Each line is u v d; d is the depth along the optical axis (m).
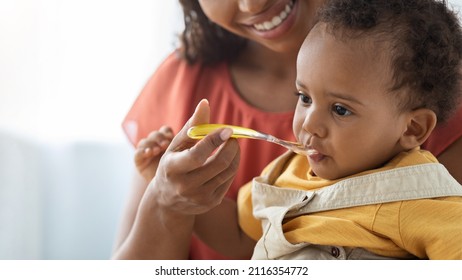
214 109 1.53
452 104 1.21
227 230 1.41
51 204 2.47
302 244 1.18
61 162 2.44
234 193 1.46
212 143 1.07
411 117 1.16
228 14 1.35
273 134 1.44
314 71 1.13
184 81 1.58
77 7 2.35
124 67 2.38
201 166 1.13
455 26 1.20
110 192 2.47
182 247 1.40
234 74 1.55
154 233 1.37
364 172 1.17
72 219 2.47
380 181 1.14
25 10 2.34
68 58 2.38
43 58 2.37
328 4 1.19
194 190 1.16
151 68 2.36
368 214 1.13
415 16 1.13
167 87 1.62
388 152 1.17
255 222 1.34
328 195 1.18
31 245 2.41
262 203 1.27
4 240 2.35
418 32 1.12
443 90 1.17
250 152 1.45
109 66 2.38
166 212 1.33
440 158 1.29
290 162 1.33
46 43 2.36
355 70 1.10
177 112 1.56
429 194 1.13
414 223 1.10
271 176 1.32
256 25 1.34
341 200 1.17
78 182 2.45
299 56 1.17
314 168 1.19
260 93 1.50
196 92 1.57
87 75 2.39
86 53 2.38
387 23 1.12
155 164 1.44
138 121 1.61
